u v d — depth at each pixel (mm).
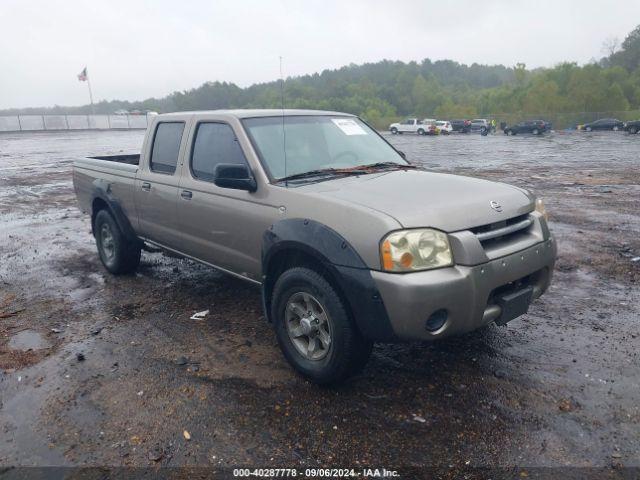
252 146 4113
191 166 4723
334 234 3275
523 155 24766
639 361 3811
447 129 55531
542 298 5098
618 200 10820
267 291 3922
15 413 3414
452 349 4070
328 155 4418
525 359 3887
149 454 2965
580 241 7293
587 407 3264
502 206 3512
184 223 4785
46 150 30438
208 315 4918
